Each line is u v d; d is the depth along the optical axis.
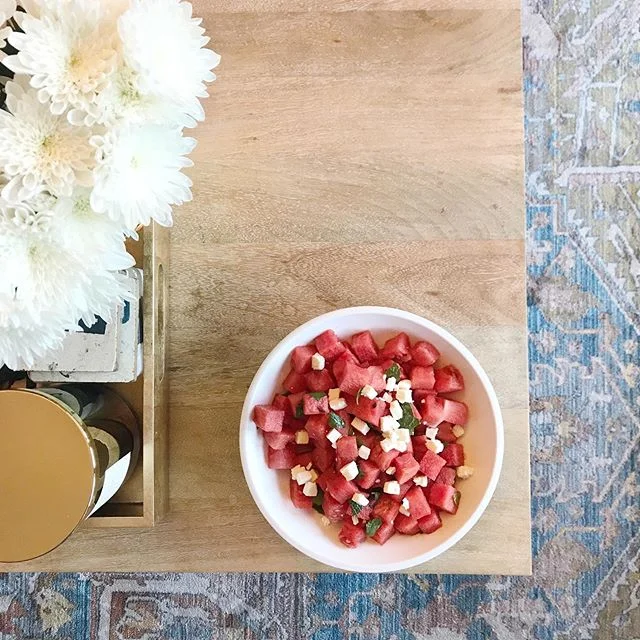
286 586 1.33
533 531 1.33
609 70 1.35
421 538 0.85
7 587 1.35
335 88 0.91
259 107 0.91
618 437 1.33
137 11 0.57
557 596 1.33
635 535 1.33
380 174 0.91
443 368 0.87
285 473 0.89
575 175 1.35
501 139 0.90
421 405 0.87
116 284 0.67
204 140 0.91
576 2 1.35
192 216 0.92
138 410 0.87
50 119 0.58
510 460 0.90
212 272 0.92
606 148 1.34
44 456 0.69
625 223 1.34
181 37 0.60
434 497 0.85
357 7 0.90
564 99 1.35
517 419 0.90
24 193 0.57
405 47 0.90
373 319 0.85
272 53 0.90
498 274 0.91
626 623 1.32
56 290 0.60
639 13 1.35
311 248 0.92
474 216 0.91
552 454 1.33
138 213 0.63
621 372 1.33
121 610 1.33
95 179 0.58
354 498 0.84
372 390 0.83
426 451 0.86
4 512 0.69
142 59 0.57
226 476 0.90
